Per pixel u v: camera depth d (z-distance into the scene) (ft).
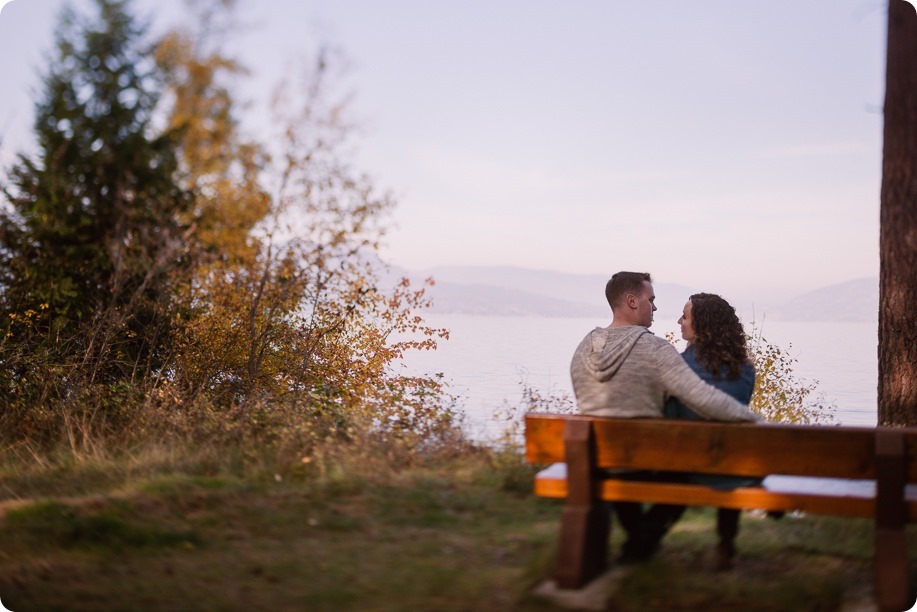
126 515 14.52
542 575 11.91
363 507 15.85
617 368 13.60
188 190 26.03
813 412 32.12
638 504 13.41
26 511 14.26
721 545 13.23
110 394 27.27
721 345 14.34
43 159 25.59
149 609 10.78
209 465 18.98
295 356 31.22
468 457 20.21
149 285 27.89
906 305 22.71
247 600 11.13
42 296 27.81
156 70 25.30
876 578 10.88
